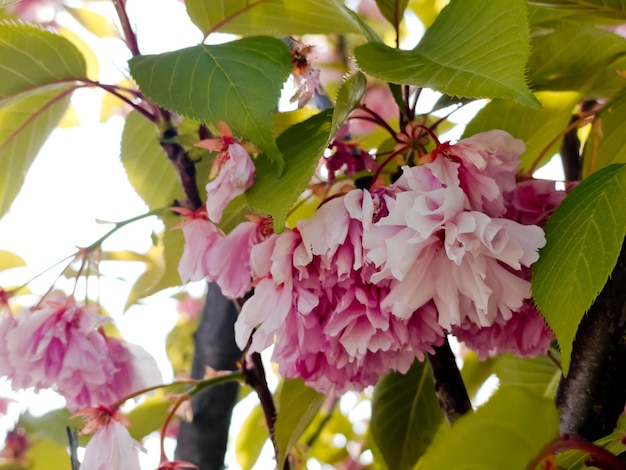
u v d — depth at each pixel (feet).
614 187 1.60
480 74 1.58
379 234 1.61
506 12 1.59
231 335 2.37
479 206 1.64
